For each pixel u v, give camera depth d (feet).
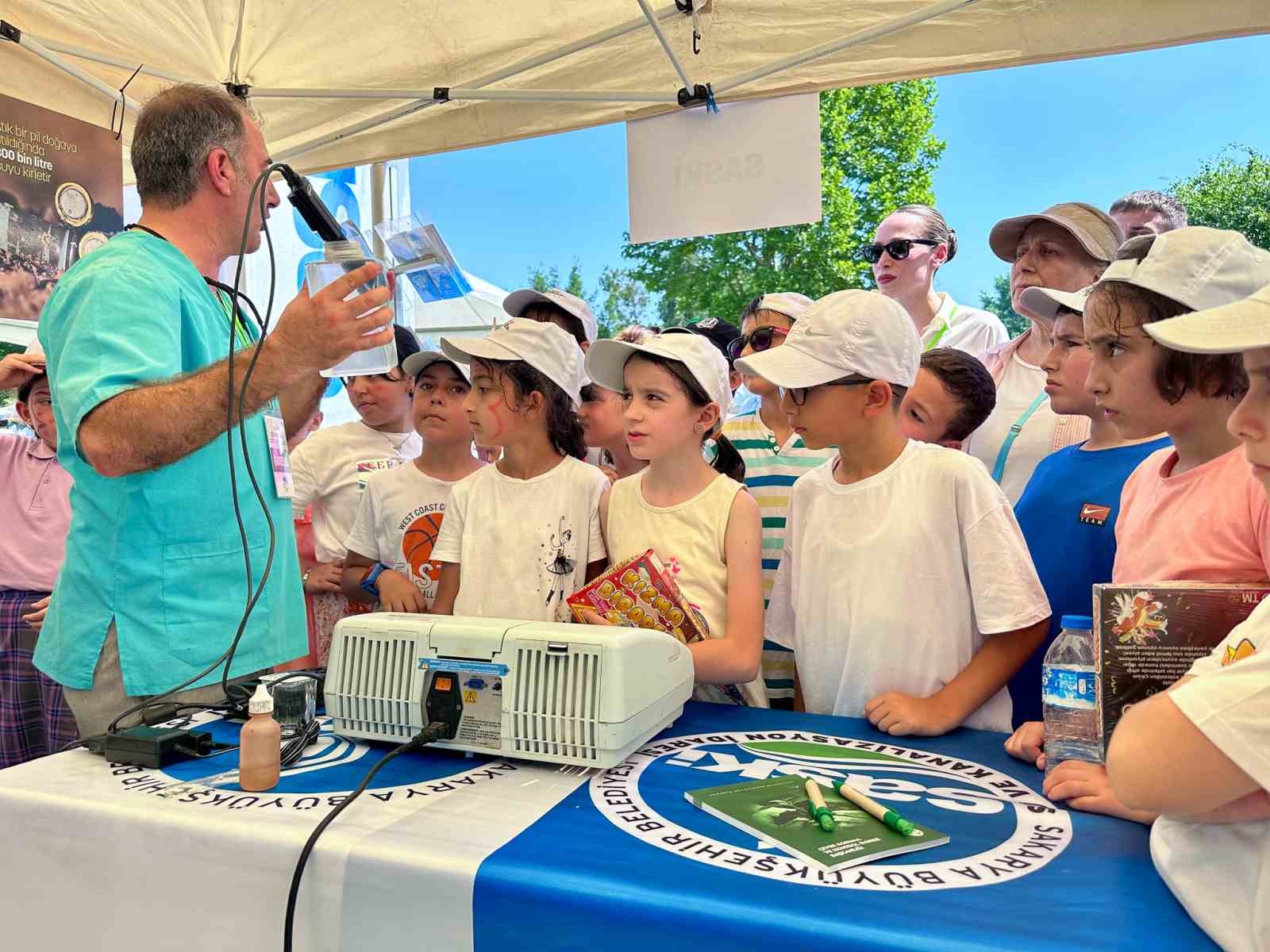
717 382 5.84
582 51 9.15
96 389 4.27
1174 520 4.00
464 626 4.05
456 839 3.07
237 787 3.66
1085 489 5.66
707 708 4.99
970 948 2.35
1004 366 8.59
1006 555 4.75
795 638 5.54
